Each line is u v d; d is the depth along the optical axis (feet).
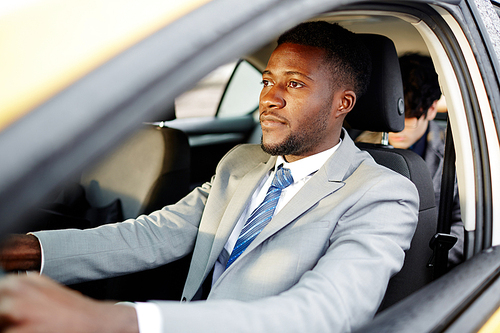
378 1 2.93
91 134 1.16
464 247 3.49
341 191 3.66
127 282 4.78
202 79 1.43
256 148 4.78
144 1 1.48
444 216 4.32
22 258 3.51
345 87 3.94
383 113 4.43
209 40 1.46
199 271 4.10
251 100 13.32
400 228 3.38
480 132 3.41
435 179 6.22
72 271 3.72
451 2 3.05
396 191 3.48
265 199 3.97
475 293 2.40
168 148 6.70
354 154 4.00
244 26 1.57
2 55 1.29
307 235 3.43
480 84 3.33
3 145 1.05
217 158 12.48
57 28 1.37
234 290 3.44
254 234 3.78
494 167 3.39
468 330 2.07
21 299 1.65
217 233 4.05
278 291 3.31
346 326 2.56
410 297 2.25
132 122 1.23
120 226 4.18
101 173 6.98
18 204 1.03
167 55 1.35
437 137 6.34
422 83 6.07
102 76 1.24
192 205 4.65
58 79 1.23
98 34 1.36
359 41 4.04
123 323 1.92
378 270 2.93
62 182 1.10
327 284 2.68
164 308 2.09
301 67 3.68
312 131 3.81
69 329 1.70
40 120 1.11
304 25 3.77
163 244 4.25
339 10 2.95
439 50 3.34
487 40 3.34
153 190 6.59
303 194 3.67
